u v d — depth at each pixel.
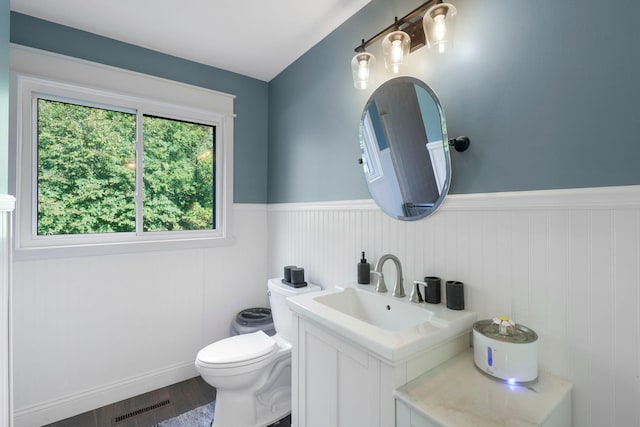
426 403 0.79
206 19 1.71
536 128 0.96
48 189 1.75
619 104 0.81
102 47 1.85
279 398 1.72
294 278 1.87
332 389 1.10
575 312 0.89
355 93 1.65
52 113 1.76
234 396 1.58
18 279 1.61
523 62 0.99
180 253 2.12
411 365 0.90
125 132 1.99
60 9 1.61
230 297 2.34
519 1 1.00
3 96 0.87
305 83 2.06
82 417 1.72
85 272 1.79
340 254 1.75
